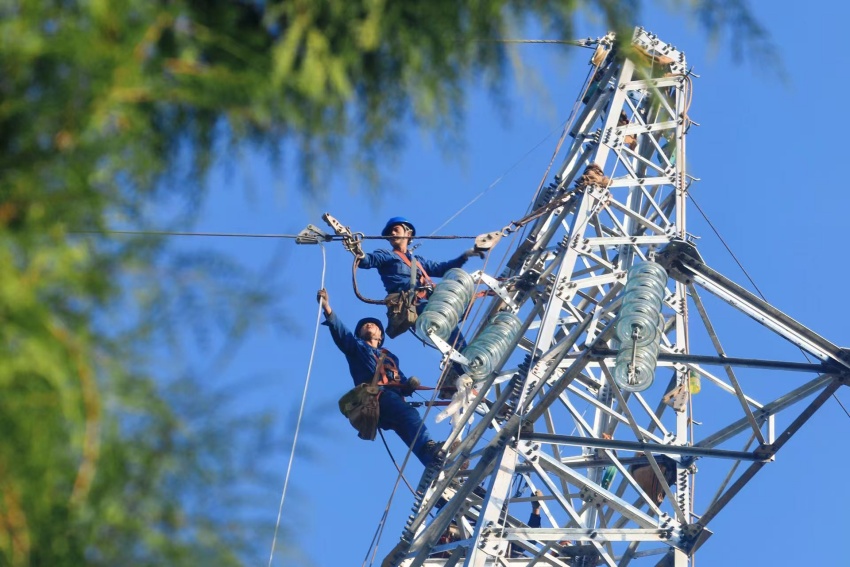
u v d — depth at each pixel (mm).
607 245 73312
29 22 15984
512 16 21047
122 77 16406
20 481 15375
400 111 20984
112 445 16172
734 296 71062
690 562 63656
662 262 72250
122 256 16750
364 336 73250
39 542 15984
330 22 19469
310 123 20047
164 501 16875
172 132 19609
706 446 69250
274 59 18516
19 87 16406
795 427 66125
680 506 66062
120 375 16219
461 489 64562
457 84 20906
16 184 16109
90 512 16219
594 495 71250
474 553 59531
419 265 75500
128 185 17625
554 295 68812
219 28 18531
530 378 64750
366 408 69188
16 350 15141
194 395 16984
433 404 70438
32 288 15641
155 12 16953
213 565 16844
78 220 16562
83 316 16312
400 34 20234
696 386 73312
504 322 73375
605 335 64188
